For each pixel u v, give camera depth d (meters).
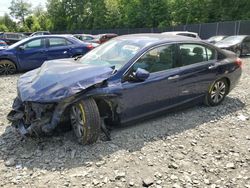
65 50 11.42
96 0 55.25
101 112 4.55
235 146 4.46
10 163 3.85
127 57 4.82
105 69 4.50
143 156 4.08
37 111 4.04
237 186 3.48
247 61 15.16
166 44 5.18
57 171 3.70
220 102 6.29
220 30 30.23
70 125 4.60
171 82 5.12
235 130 5.05
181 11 38.72
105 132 4.46
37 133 4.07
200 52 5.71
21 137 4.59
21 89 4.36
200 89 5.71
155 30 39.03
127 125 4.86
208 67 5.73
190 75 5.42
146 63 4.87
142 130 4.92
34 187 3.39
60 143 4.38
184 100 5.49
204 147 4.41
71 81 4.14
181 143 4.51
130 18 45.12
